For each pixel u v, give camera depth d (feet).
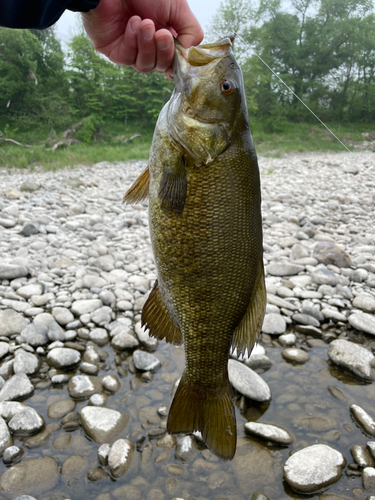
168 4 1.38
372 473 1.59
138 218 5.11
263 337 2.59
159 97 25.71
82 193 7.10
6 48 22.24
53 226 4.56
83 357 2.34
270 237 4.46
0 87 22.33
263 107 24.99
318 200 6.51
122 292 3.05
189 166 1.07
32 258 3.63
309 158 14.30
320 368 2.30
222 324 1.16
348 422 1.90
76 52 25.29
